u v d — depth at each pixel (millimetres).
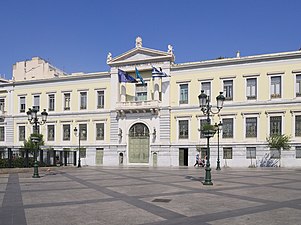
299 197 14891
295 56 41344
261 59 42906
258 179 23781
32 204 13172
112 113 50250
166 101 47312
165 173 30562
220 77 44938
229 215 11039
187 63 46750
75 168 40281
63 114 53344
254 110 43094
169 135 46906
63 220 10336
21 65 69375
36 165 26594
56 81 54312
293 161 40750
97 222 10078
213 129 20875
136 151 48844
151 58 48156
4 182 22484
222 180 22969
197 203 13312
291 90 41406
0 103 58000
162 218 10586
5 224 9812
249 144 42844
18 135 56062
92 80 52188
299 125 41000
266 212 11539
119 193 16297
